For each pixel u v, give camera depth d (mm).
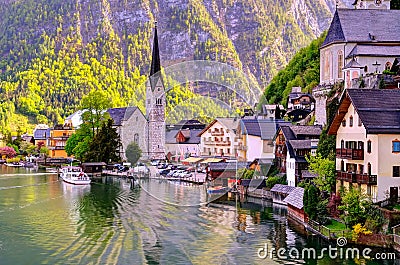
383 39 118438
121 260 58969
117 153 154125
